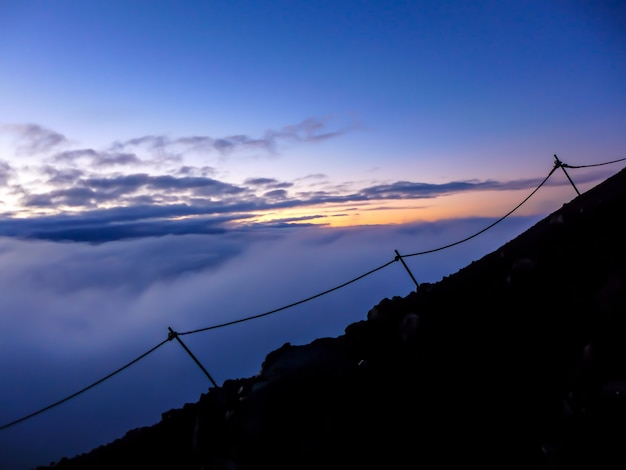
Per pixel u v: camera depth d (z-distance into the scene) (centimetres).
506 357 399
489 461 318
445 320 489
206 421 500
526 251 561
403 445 364
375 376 444
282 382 458
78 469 523
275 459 392
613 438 263
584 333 359
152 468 480
